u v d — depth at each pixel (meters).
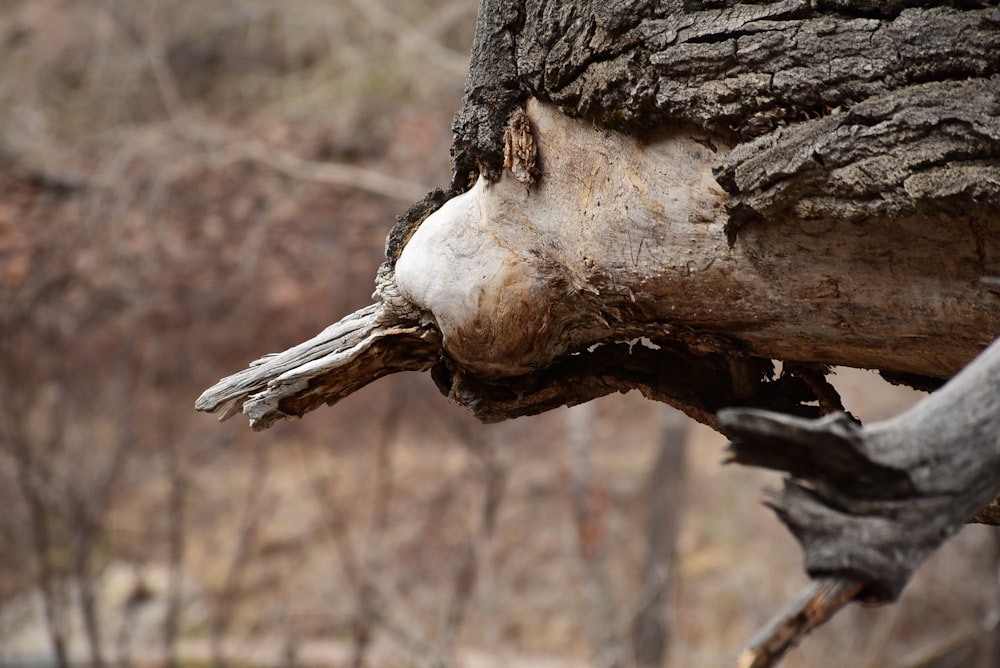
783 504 1.72
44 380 14.88
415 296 2.97
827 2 2.31
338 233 14.84
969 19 2.16
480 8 2.88
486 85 2.86
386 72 15.55
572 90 2.69
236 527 15.15
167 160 15.15
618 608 13.51
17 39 17.78
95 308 14.73
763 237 2.54
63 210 15.05
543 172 2.84
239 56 17.25
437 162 14.60
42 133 15.92
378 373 3.17
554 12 2.68
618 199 2.72
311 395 3.13
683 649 13.48
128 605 13.52
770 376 2.98
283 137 15.43
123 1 17.27
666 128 2.62
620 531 15.05
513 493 15.12
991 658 11.43
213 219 14.98
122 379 14.59
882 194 2.25
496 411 3.11
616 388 3.09
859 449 1.63
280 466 16.30
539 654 13.24
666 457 13.79
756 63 2.38
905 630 12.66
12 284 14.47
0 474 13.99
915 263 2.41
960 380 1.71
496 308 2.89
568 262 2.86
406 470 15.55
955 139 2.16
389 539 14.44
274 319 14.73
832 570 1.66
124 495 15.45
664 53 2.49
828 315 2.58
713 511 15.66
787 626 1.66
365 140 15.22
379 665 12.63
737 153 2.41
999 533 11.06
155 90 16.98
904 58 2.22
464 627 13.53
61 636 12.33
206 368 14.98
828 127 2.30
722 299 2.69
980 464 1.66
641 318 2.87
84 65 17.33
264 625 13.70
